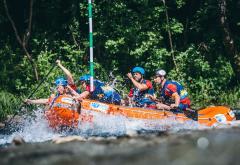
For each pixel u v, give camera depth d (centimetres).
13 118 3403
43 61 4319
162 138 1377
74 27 4578
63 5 4775
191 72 4447
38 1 4781
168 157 1088
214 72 4431
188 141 1286
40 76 4312
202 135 1396
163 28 4491
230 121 2705
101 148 1277
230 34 4312
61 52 4594
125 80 4381
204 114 2755
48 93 4088
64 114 2609
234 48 4347
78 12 4672
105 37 4466
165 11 4494
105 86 2784
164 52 4369
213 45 4644
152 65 4409
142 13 4431
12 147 1448
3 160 1213
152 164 1033
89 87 2747
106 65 4462
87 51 4559
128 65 4500
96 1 4528
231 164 991
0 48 4634
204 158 1052
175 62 4431
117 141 1398
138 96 2841
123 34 4356
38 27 4788
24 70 4378
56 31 4738
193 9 4759
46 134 2614
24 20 4831
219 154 1085
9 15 4462
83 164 1095
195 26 4631
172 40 4728
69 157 1179
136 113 2597
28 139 2394
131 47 4416
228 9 4728
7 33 4769
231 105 4150
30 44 4641
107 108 2597
